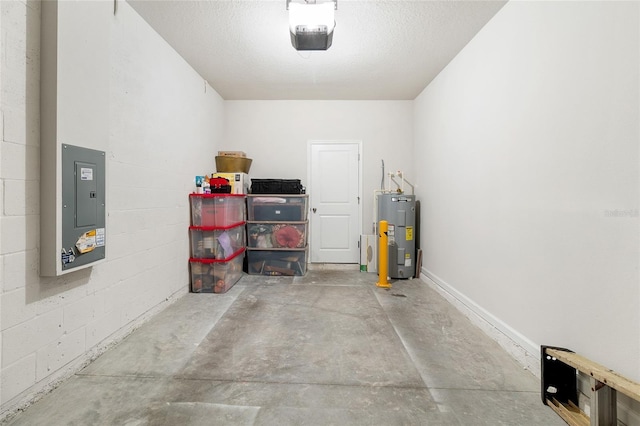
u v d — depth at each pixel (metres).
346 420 1.45
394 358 2.03
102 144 1.95
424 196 4.12
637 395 1.12
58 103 1.61
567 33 1.67
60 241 1.64
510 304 2.18
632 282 1.33
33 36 1.57
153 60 2.71
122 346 2.17
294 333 2.40
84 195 1.81
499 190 2.33
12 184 1.48
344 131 4.67
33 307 1.58
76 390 1.66
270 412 1.50
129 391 1.66
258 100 4.65
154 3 2.36
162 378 1.78
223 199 3.42
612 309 1.42
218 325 2.54
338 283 3.86
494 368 1.93
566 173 1.68
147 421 1.43
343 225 4.69
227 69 3.57
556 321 1.75
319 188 4.70
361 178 4.67
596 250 1.50
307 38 2.47
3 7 1.42
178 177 3.18
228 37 2.87
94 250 1.90
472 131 2.78
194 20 2.59
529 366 1.91
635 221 1.31
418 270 4.18
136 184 2.46
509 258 2.20
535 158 1.93
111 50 2.15
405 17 2.53
